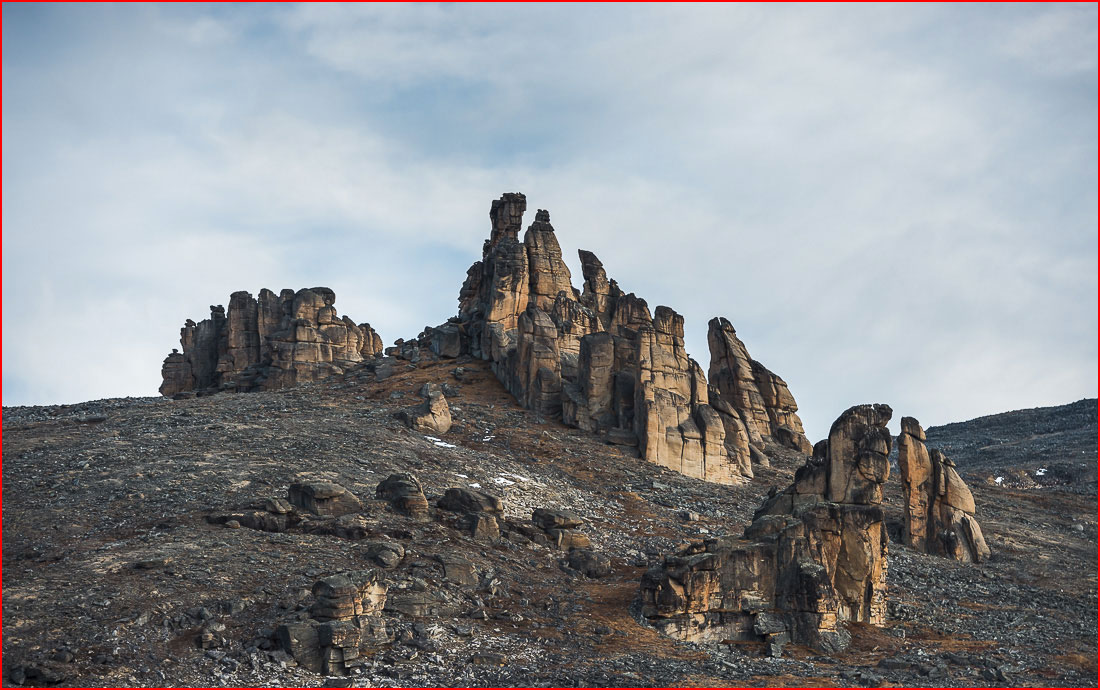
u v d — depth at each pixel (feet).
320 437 276.00
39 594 159.63
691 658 167.43
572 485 280.51
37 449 260.83
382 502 220.02
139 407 332.60
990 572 246.27
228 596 164.55
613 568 218.79
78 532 197.98
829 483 215.92
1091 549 271.28
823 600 181.16
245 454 253.85
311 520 204.95
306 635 151.43
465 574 189.37
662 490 286.66
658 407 316.60
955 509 262.26
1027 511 312.50
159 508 211.20
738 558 187.01
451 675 151.43
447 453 282.77
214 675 142.92
